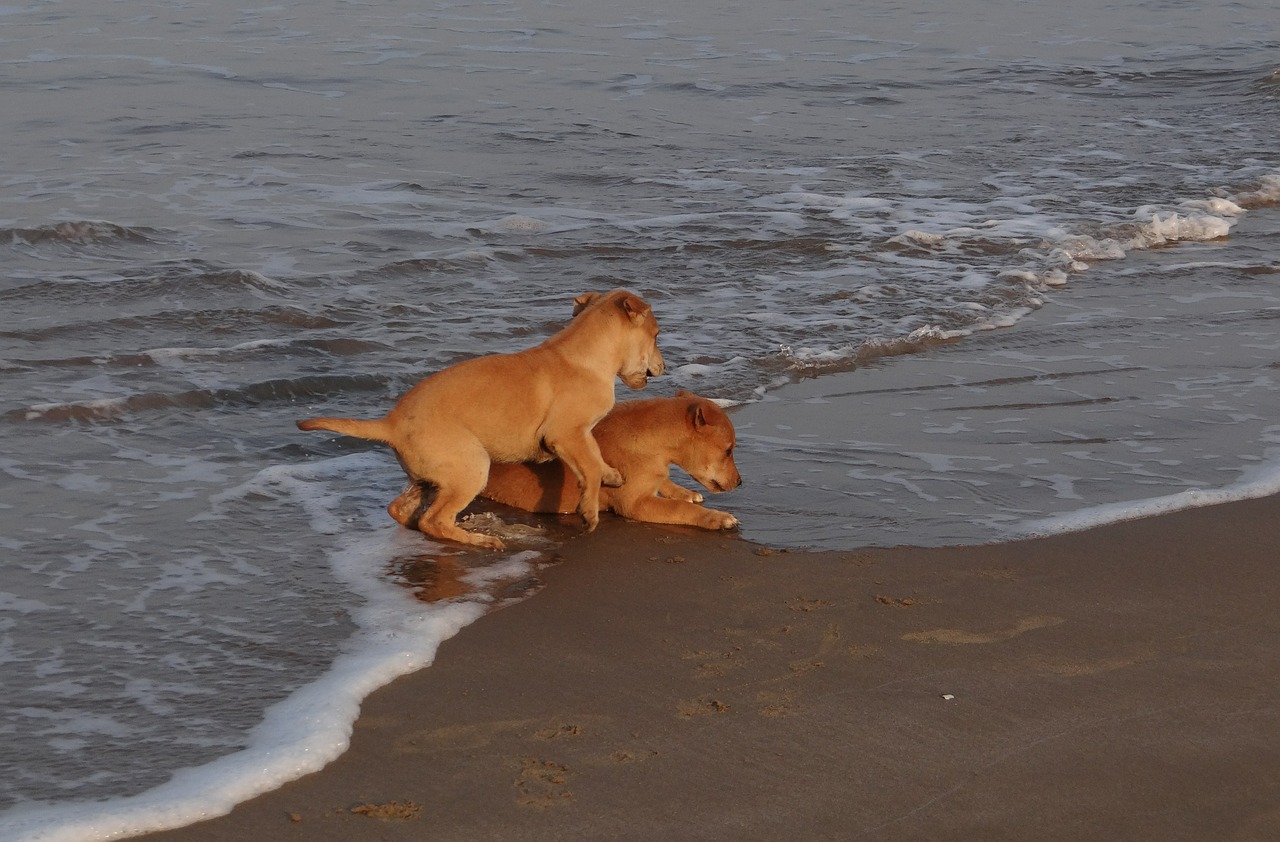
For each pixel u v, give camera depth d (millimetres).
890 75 25875
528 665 5973
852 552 7270
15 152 17781
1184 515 7750
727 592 6766
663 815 4816
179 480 8125
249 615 6383
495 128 20312
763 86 24391
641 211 15914
